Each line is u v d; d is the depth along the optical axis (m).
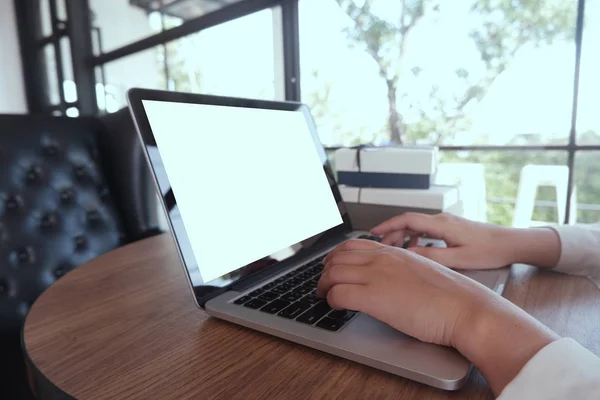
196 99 0.56
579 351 0.29
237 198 0.56
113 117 1.29
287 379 0.33
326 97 2.25
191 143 0.52
